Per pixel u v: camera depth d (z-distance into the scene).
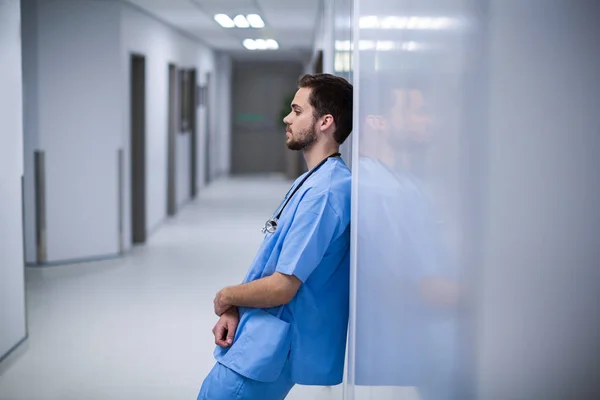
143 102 7.73
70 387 3.56
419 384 1.56
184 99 10.59
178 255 7.03
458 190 1.48
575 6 1.39
